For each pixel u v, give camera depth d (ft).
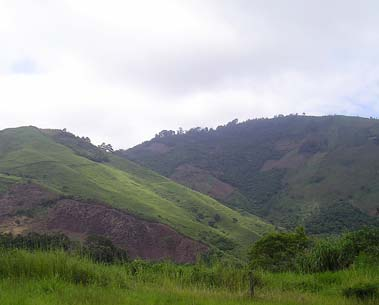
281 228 343.46
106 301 26.40
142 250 240.94
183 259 233.96
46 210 264.11
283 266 53.06
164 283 36.45
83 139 543.39
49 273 32.14
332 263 46.21
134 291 31.30
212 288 35.37
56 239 55.11
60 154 411.13
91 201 279.28
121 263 47.19
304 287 38.01
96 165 403.13
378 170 439.22
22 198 278.05
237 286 36.22
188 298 29.45
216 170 621.72
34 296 25.82
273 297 31.86
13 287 27.81
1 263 32.45
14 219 250.78
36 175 331.77
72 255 37.01
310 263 47.70
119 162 495.41
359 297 32.27
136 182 403.54
